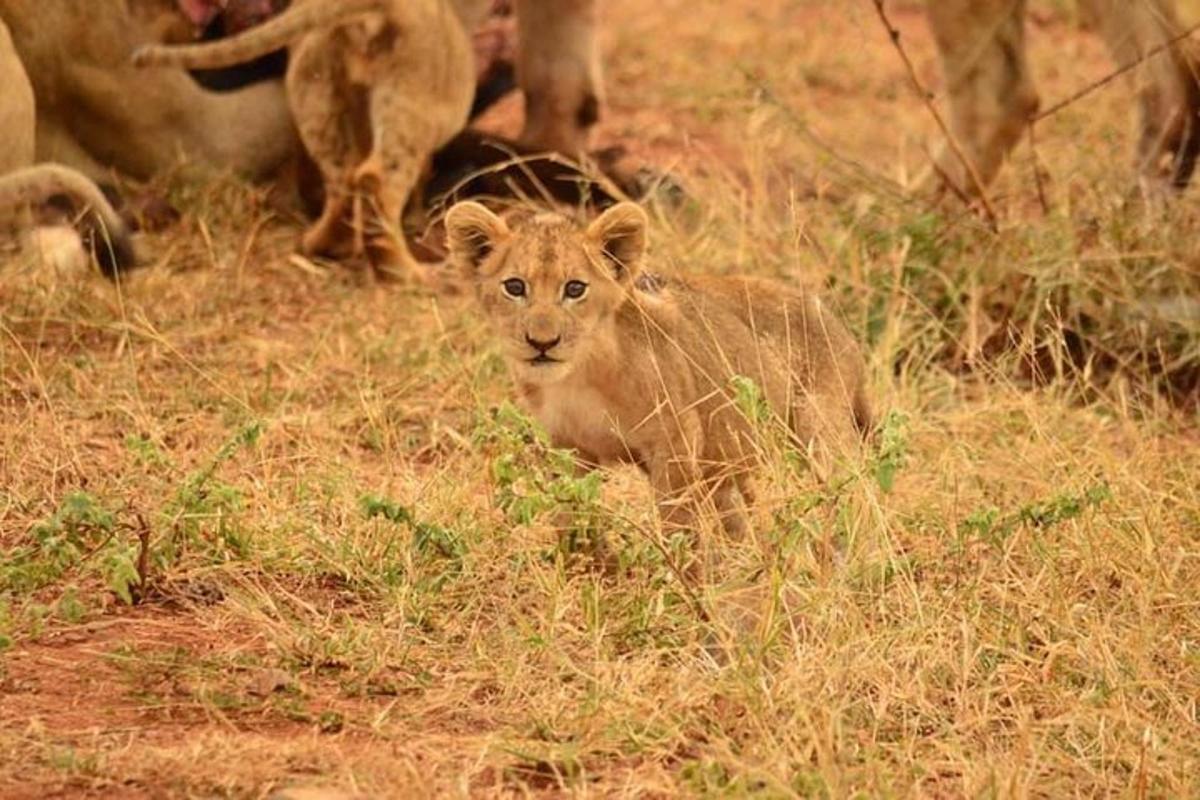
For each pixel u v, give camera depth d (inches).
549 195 643.5
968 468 458.9
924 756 343.6
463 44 620.7
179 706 347.9
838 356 425.7
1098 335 565.3
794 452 394.0
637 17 951.6
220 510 413.4
